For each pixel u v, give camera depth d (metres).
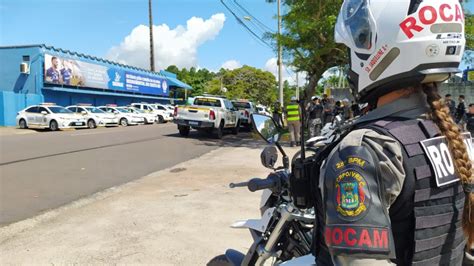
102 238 4.42
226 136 18.66
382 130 1.13
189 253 4.01
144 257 3.91
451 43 1.14
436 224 1.10
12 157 10.53
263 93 62.66
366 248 1.00
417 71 1.16
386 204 1.06
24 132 20.09
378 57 1.20
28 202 5.97
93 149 12.55
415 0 1.14
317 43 13.58
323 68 14.46
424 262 1.10
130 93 37.47
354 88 1.35
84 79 30.52
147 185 7.23
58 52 28.22
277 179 2.00
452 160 1.16
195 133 19.52
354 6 1.29
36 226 4.84
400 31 1.15
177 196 6.34
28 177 7.89
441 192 1.11
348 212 1.03
